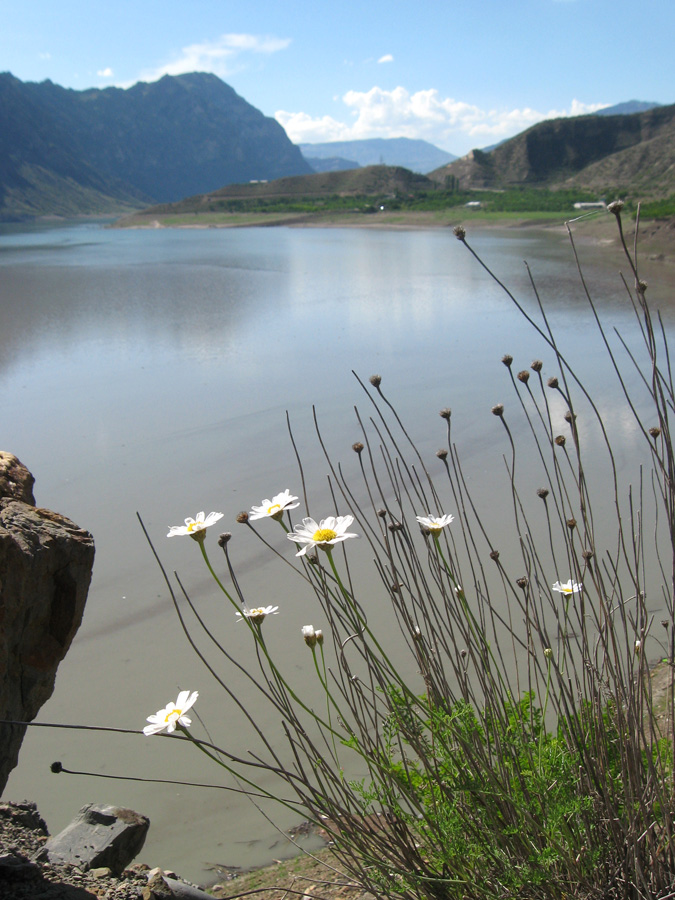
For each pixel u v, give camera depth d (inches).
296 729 71.3
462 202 4407.0
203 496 330.3
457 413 446.0
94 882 96.0
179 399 494.6
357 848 75.7
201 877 135.0
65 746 178.5
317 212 4333.2
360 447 80.3
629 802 74.5
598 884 75.9
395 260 1621.6
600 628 81.7
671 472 74.4
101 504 324.5
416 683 186.1
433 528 80.3
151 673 206.4
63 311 897.5
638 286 70.2
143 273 1380.4
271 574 261.1
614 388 485.4
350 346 670.5
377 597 235.5
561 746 85.0
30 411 471.8
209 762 171.5
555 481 326.3
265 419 444.5
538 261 1498.5
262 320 828.0
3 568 84.0
